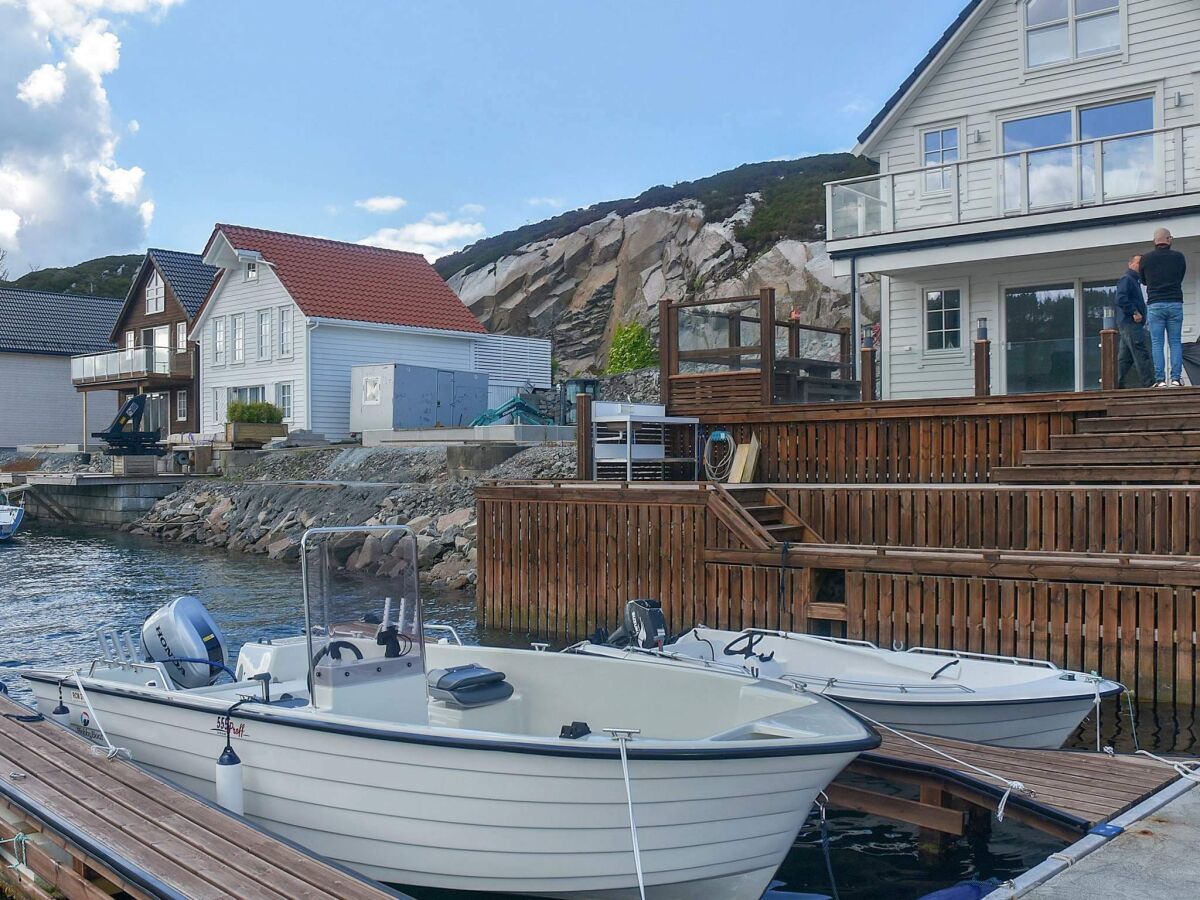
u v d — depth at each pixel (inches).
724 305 625.6
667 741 216.5
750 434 583.5
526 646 497.4
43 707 312.3
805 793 226.2
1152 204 597.6
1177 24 652.7
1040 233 637.3
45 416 1927.9
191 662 297.0
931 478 526.3
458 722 273.6
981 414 510.9
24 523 1278.3
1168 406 458.6
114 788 243.3
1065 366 572.4
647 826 219.6
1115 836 219.9
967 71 735.7
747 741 218.7
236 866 201.2
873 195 698.2
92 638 572.4
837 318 1615.4
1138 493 403.2
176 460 1284.4
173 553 951.0
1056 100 698.8
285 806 244.4
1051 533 422.9
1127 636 364.8
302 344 1331.2
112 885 217.6
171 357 1589.6
